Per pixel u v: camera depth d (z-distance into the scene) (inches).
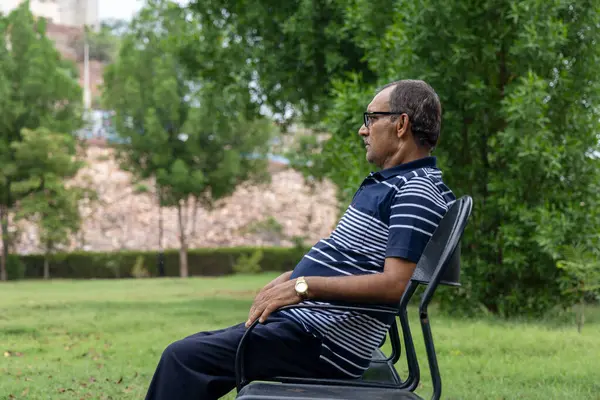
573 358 267.6
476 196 441.1
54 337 367.9
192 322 429.1
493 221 435.5
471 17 422.0
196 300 621.3
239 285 924.0
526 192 420.8
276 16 591.8
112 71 1407.5
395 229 97.6
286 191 1996.8
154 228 1847.9
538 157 396.8
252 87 637.3
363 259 102.7
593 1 411.8
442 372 240.5
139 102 1378.0
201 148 1428.4
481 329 353.7
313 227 1886.1
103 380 236.1
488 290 432.8
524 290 432.5
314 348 101.0
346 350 101.7
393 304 98.8
